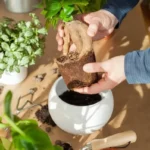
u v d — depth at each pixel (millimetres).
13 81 912
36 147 537
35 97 896
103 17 895
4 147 565
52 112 802
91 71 728
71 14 823
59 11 833
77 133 817
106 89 799
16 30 849
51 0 834
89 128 802
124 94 927
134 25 1138
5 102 524
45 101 887
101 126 818
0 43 821
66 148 787
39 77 940
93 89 773
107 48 1048
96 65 733
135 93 931
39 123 842
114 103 904
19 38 817
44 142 543
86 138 820
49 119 844
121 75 772
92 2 1000
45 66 977
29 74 953
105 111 793
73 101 812
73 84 760
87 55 721
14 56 811
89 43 739
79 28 764
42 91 912
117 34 1097
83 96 820
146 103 907
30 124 564
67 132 831
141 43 1075
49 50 1021
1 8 1166
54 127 840
